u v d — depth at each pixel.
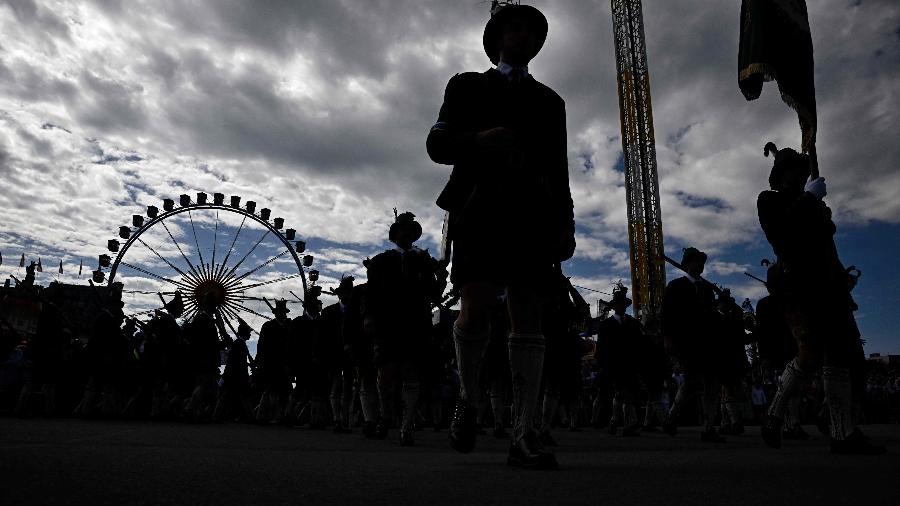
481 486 1.75
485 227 2.44
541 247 2.45
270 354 10.80
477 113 2.61
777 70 6.04
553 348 6.25
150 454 2.58
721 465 2.72
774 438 4.75
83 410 10.48
